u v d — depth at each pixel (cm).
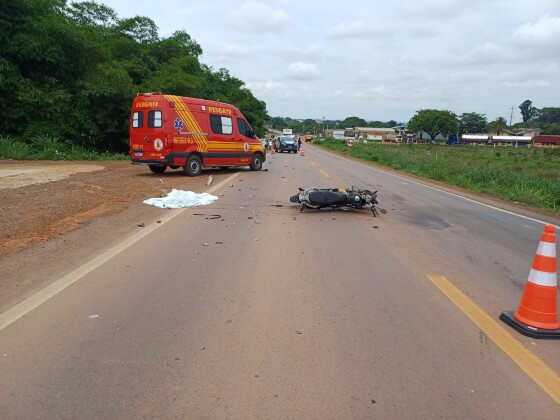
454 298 523
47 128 2453
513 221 1101
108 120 2712
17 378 338
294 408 307
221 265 625
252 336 412
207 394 321
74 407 304
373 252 723
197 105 1723
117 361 364
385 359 375
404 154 4716
